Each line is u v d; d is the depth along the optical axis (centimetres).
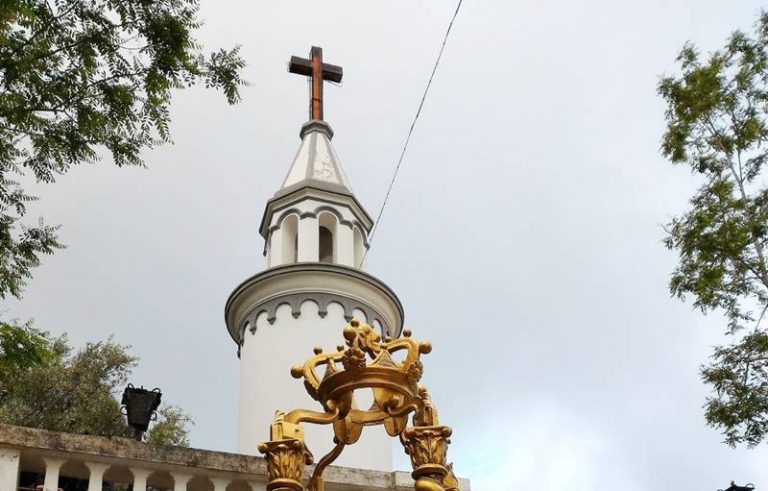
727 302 1519
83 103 1107
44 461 843
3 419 2158
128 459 863
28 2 1046
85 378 2350
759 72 1600
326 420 603
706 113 1600
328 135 2408
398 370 603
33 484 916
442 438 592
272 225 2156
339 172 2262
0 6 1004
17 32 1077
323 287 1955
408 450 596
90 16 1098
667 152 1620
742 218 1537
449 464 613
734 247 1497
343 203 2161
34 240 1160
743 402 1453
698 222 1509
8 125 1107
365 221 2214
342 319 1944
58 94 1093
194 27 1148
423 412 607
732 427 1466
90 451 853
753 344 1457
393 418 624
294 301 1941
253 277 1980
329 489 909
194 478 885
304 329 1908
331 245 2197
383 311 2016
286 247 2112
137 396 1321
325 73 2561
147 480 877
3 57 1063
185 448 888
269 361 1892
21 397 2164
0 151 1109
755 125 1564
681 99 1617
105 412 2316
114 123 1124
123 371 2459
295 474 584
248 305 1991
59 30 1090
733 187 1547
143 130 1143
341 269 1967
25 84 1082
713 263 1520
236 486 897
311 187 2134
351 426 622
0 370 1212
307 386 616
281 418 601
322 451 1722
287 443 587
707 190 1557
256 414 1844
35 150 1119
